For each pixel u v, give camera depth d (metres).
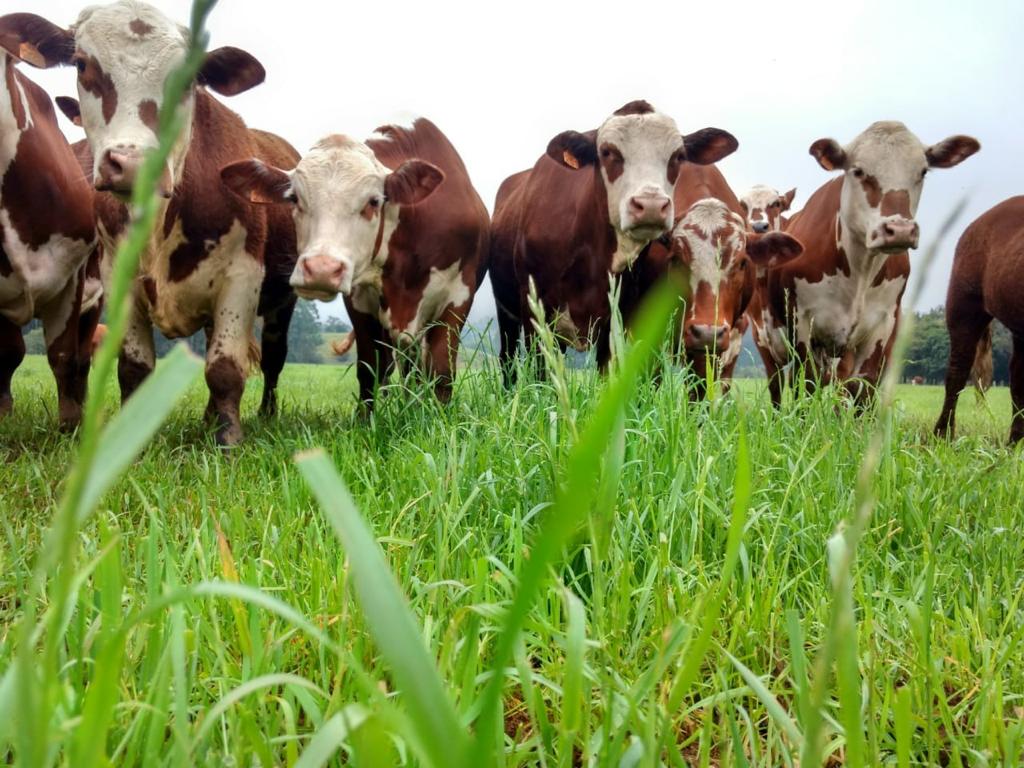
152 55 2.14
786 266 3.42
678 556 1.11
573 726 0.47
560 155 2.79
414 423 1.92
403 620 0.21
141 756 0.58
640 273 2.87
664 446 1.33
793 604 1.03
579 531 0.98
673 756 0.57
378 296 2.69
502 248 3.43
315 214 2.36
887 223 3.02
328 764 0.63
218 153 2.47
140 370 2.51
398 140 2.85
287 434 2.28
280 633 0.82
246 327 2.50
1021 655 0.89
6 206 2.43
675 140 2.71
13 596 0.93
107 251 2.44
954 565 1.17
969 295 3.63
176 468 1.82
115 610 0.56
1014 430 3.37
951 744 0.74
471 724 0.62
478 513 1.22
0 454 1.99
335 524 0.21
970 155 3.20
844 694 0.45
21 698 0.23
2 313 2.61
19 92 2.42
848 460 1.50
